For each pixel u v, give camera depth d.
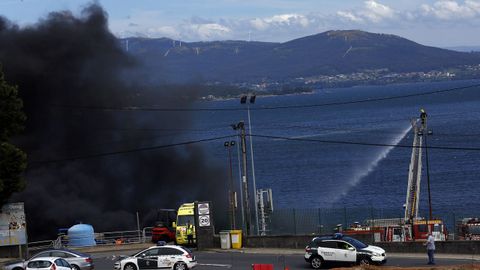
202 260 48.31
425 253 48.41
